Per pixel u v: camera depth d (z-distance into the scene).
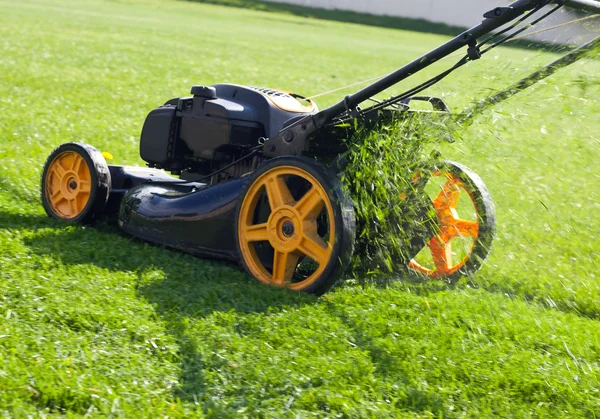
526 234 6.65
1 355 3.58
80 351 3.75
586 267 6.16
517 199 6.55
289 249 5.06
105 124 10.67
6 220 5.98
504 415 3.67
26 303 4.19
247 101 5.98
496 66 5.68
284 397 3.59
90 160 6.05
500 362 4.15
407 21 53.38
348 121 5.26
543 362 4.19
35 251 5.12
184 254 5.68
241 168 5.91
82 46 21.64
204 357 3.87
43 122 10.10
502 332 4.57
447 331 4.48
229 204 5.44
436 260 5.82
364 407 3.56
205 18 42.28
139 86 15.16
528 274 5.91
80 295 4.41
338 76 21.59
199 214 5.54
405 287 5.32
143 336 3.99
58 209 6.30
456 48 4.82
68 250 5.27
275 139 5.40
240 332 4.23
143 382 3.58
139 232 5.87
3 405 3.26
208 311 4.44
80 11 36.97
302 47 30.89
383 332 4.43
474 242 5.70
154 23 34.81
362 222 5.28
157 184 6.27
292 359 3.93
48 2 41.06
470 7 52.88
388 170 5.08
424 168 5.26
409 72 4.93
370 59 28.36
